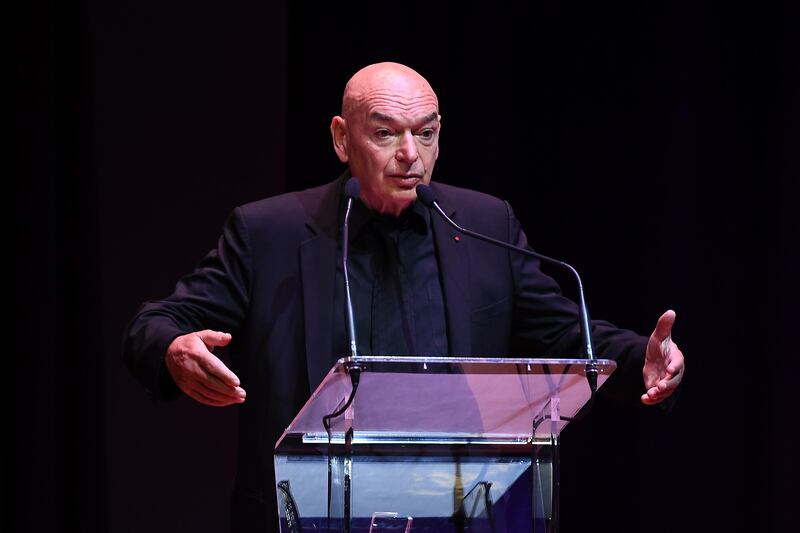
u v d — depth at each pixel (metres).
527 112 14.20
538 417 7.26
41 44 12.45
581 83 14.24
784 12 13.86
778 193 13.79
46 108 12.44
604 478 14.06
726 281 13.95
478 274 9.14
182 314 8.72
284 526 6.89
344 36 14.10
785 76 13.80
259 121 14.82
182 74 14.67
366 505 7.01
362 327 8.86
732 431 13.87
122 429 14.09
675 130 14.05
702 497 13.88
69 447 12.60
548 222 14.15
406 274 9.04
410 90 8.84
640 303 14.01
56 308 12.41
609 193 14.12
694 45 14.09
